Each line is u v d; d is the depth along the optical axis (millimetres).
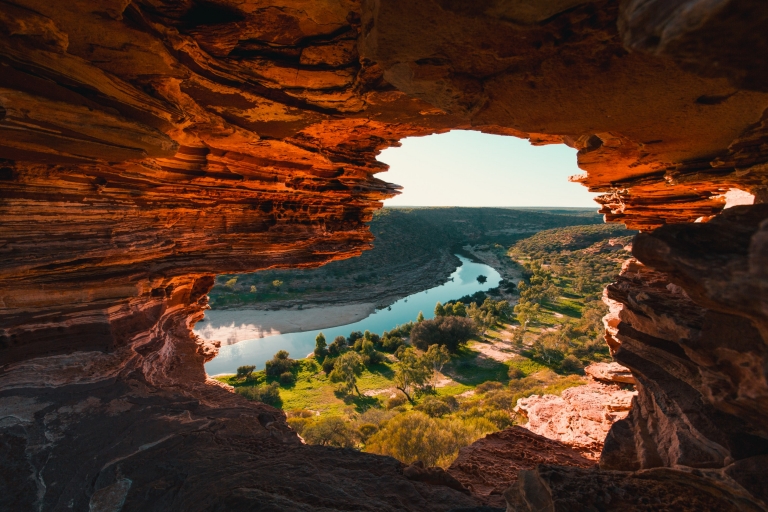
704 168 9289
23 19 5492
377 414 41156
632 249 4711
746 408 4426
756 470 4902
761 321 3484
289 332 77000
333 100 9438
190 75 7996
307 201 15469
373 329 81000
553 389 42688
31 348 9164
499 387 52062
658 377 7660
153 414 8617
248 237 14203
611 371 21078
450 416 39375
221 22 7121
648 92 5625
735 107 6008
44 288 9180
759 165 7770
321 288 104500
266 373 56656
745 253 3756
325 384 54438
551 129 7098
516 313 87188
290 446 8508
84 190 9344
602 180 13867
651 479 5949
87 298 9883
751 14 2598
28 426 7762
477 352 67250
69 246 9297
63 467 6980
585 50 4812
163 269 12352
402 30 4797
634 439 8273
